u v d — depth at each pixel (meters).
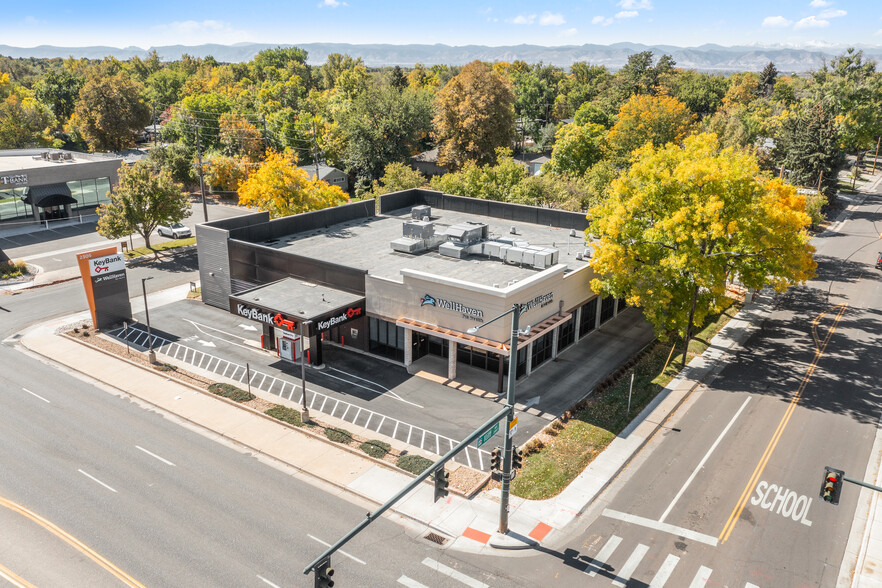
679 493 27.12
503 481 23.62
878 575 22.39
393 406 34.81
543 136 134.38
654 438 31.69
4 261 59.66
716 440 31.45
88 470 28.23
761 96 156.38
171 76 195.88
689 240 37.00
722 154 37.66
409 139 100.12
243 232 47.66
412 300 38.16
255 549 23.25
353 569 22.30
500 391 36.66
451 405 35.03
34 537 23.66
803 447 30.77
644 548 23.70
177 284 56.03
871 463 29.44
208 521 24.84
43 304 50.28
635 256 39.38
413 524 25.08
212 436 31.72
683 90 149.50
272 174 58.69
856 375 39.06
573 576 22.22
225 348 42.59
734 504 26.38
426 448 30.56
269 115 121.12
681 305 39.25
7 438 30.75
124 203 61.78
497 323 34.94
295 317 36.53
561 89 177.00
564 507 26.20
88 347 42.28
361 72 164.25
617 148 90.12
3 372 38.44
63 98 148.62
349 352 42.28
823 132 86.75
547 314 38.94
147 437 31.38
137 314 48.53
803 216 37.22
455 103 93.56
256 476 28.22
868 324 47.88
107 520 24.75
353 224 55.19
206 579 21.62
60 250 65.19
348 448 30.27
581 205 70.38
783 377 38.78
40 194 73.12
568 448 30.50
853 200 96.19
